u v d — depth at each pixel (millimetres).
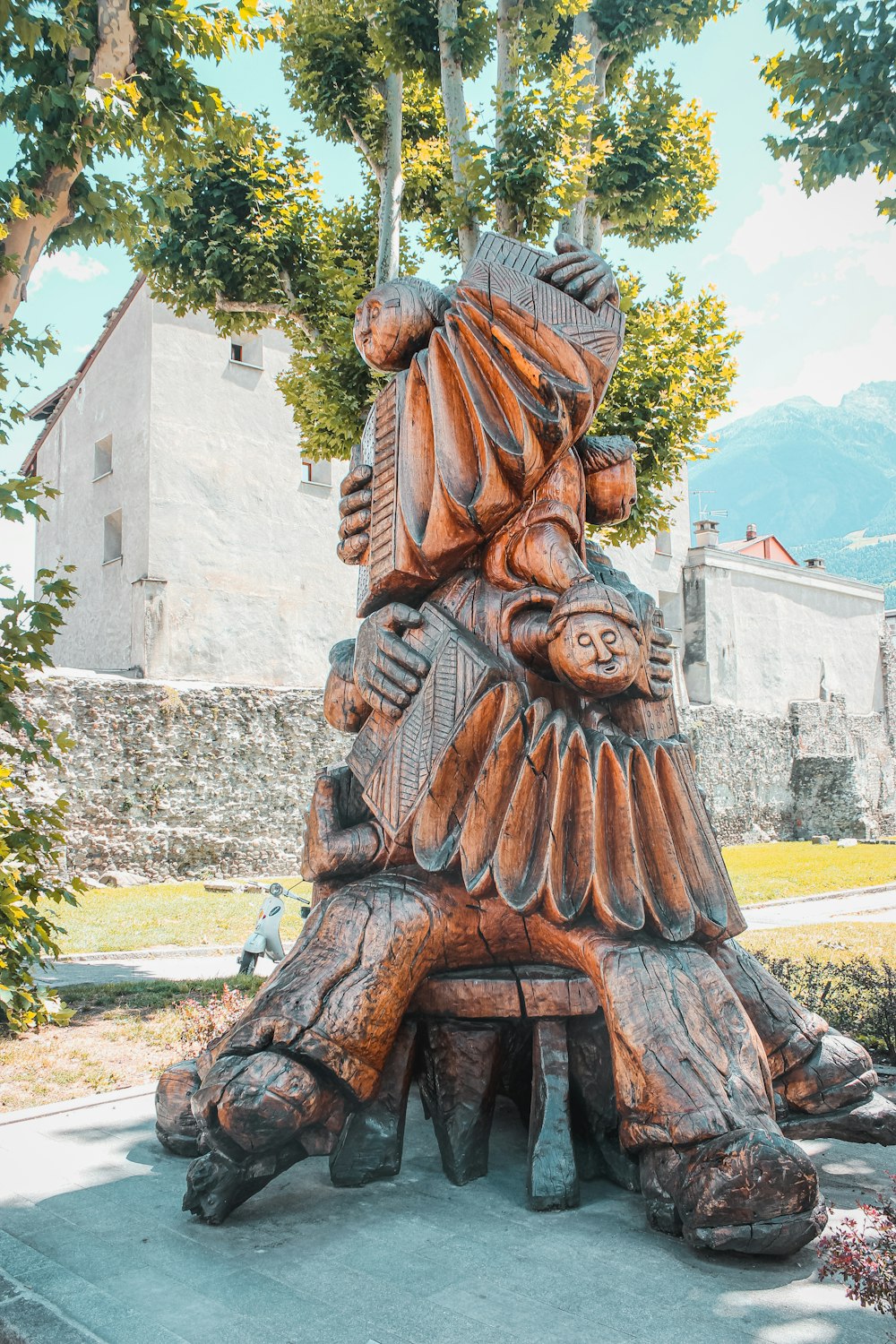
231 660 19125
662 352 8969
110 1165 3453
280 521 20141
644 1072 2756
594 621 3070
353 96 9555
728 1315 2307
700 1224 2564
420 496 3500
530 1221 2848
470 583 3521
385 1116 3193
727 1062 2812
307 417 9922
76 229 6656
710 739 26422
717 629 27953
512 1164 3322
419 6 8680
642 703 3504
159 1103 3607
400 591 3605
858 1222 2820
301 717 18109
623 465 3818
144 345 19266
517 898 3094
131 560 18938
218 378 19719
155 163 6887
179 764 16672
